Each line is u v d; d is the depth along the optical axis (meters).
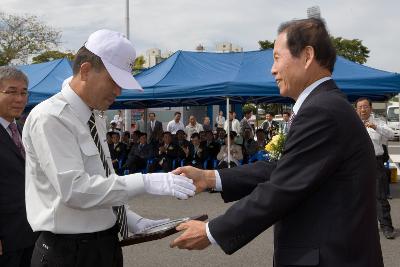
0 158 2.69
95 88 1.98
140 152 10.96
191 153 10.62
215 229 1.83
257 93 8.74
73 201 1.83
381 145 5.92
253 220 1.78
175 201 8.13
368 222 1.77
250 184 2.25
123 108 13.75
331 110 1.73
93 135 2.05
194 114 19.22
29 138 1.98
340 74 9.11
